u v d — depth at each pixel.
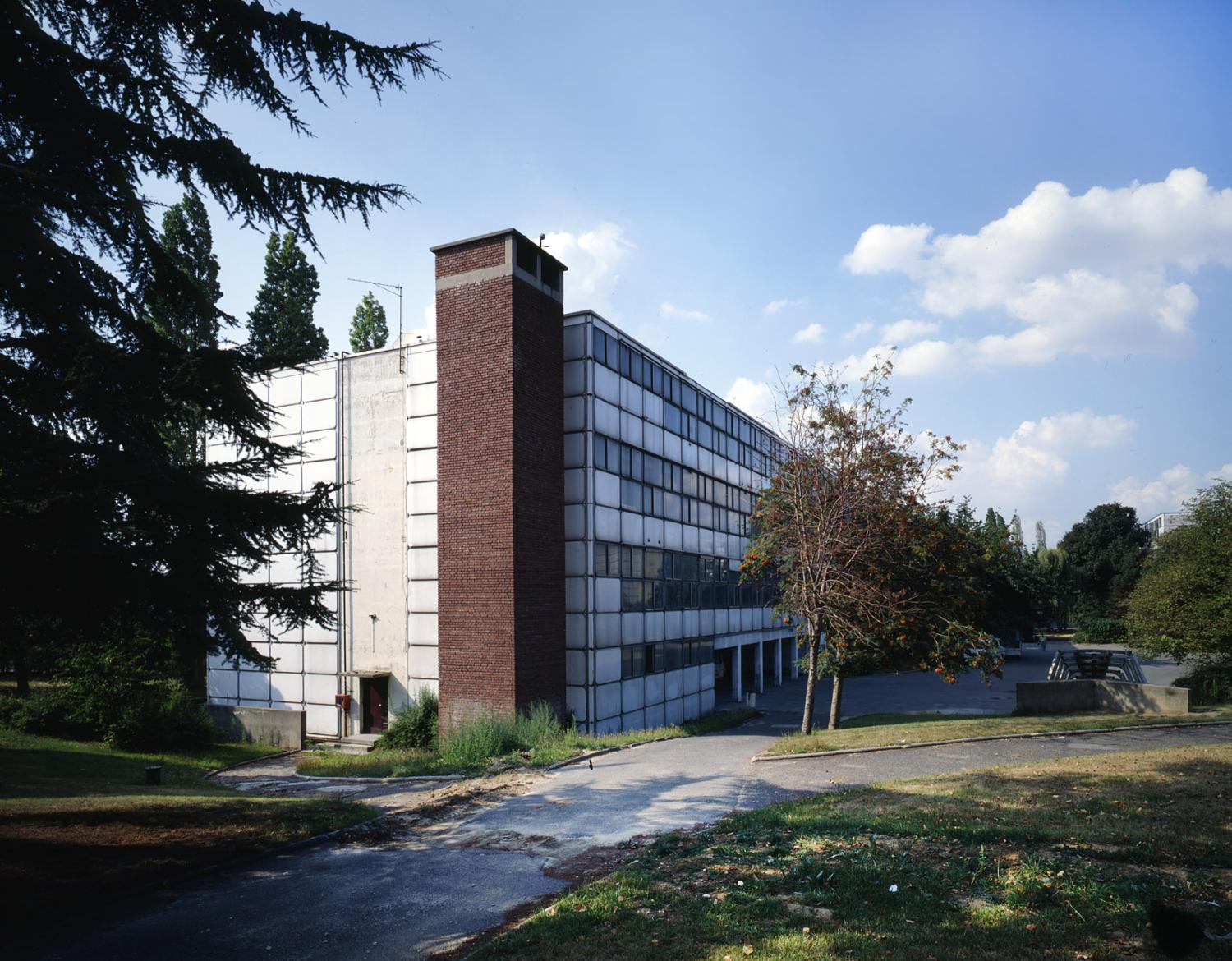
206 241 33.00
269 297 49.47
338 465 29.12
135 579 8.73
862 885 8.05
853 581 21.03
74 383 8.77
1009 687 41.09
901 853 9.16
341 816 13.07
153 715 24.28
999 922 6.97
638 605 29.09
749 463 43.31
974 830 9.88
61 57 9.36
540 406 24.83
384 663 27.81
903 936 6.73
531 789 15.34
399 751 23.97
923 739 17.89
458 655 23.61
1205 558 26.45
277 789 18.34
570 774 16.92
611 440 27.53
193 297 10.94
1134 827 9.80
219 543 9.54
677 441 33.78
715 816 12.34
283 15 10.10
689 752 19.44
